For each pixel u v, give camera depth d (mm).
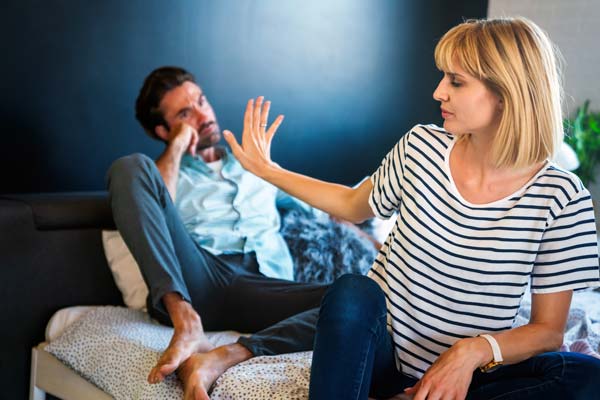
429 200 1582
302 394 1724
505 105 1480
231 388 1792
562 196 1500
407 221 1600
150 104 2742
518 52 1465
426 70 4086
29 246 2475
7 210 2424
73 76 3000
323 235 2748
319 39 3707
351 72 3836
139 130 3189
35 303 2490
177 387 1910
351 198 1793
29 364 2492
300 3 3625
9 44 2848
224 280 2469
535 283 1535
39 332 2504
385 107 3980
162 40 3209
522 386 1428
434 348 1580
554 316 1520
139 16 3137
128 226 2195
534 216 1512
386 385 1620
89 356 2184
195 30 3301
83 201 2598
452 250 1537
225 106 3438
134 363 2045
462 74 1509
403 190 1639
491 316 1538
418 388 1466
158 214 2246
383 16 3900
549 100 1476
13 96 2875
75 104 3016
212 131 2754
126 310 2428
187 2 3264
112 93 3100
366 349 1432
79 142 3043
